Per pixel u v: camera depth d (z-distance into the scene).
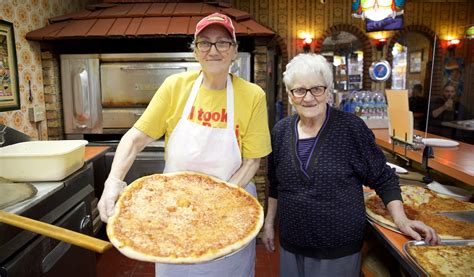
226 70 1.39
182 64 3.03
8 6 2.53
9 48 2.49
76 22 3.06
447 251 1.20
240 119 1.47
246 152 1.51
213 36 1.32
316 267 1.45
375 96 3.12
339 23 6.30
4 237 1.32
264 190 3.16
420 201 1.67
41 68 2.99
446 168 1.72
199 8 3.37
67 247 1.76
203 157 1.47
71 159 1.82
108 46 3.53
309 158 1.40
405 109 2.01
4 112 2.47
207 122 1.46
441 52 6.41
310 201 1.39
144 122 1.44
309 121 1.43
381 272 1.60
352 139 1.39
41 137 2.98
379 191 1.46
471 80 2.18
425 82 6.07
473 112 2.23
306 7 6.25
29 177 1.71
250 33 2.88
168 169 1.54
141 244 1.03
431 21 6.42
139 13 3.21
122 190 1.29
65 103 3.11
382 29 3.53
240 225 1.18
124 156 1.38
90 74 3.06
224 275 1.53
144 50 3.56
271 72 6.19
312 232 1.41
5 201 1.42
